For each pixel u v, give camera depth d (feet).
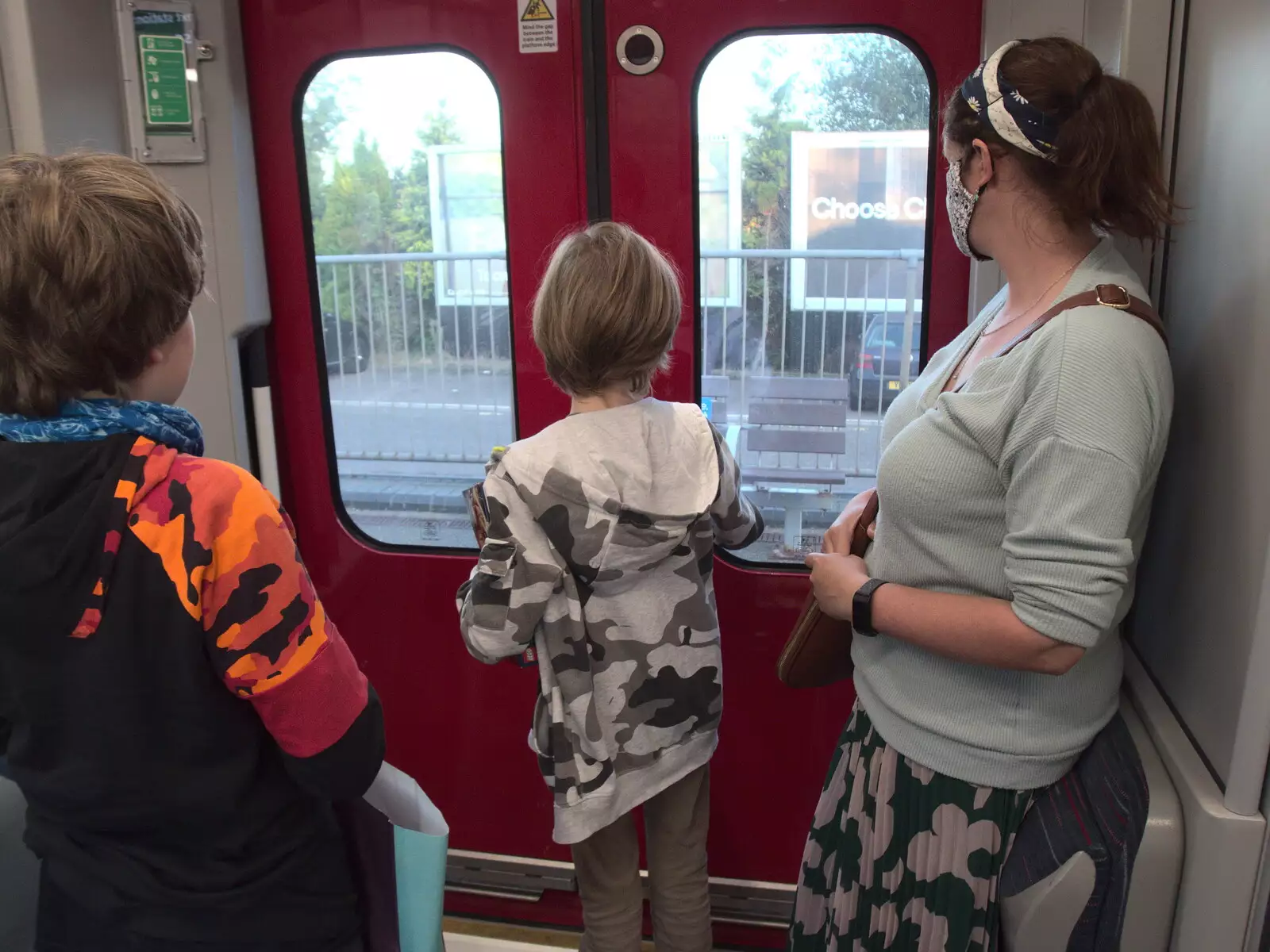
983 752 3.81
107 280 2.76
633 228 5.82
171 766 3.04
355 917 3.66
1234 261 3.49
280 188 6.13
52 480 2.83
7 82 5.21
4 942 3.76
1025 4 5.03
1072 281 3.54
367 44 5.83
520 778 6.86
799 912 4.83
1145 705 4.12
